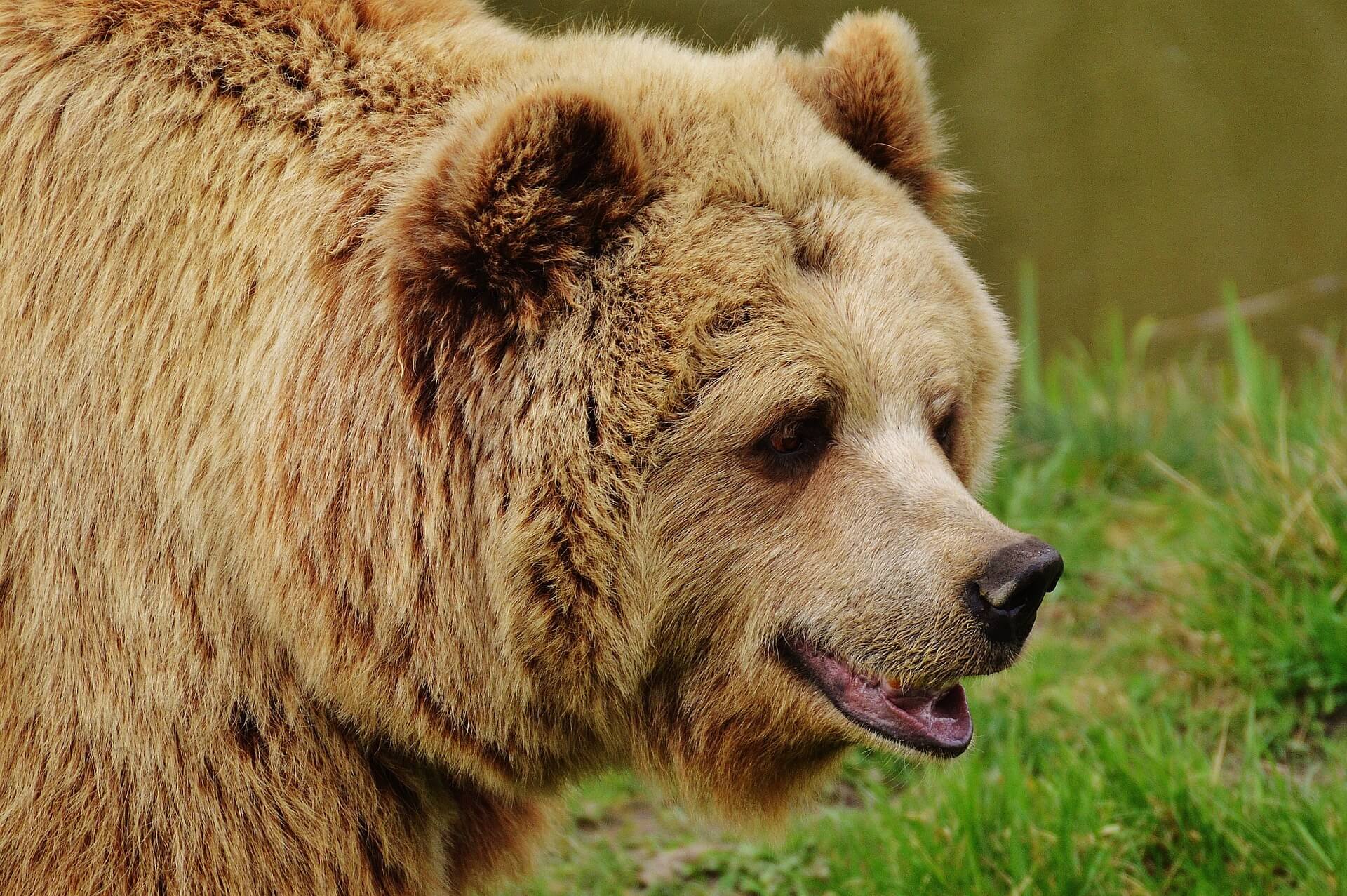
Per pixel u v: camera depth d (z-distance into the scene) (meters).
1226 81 23.17
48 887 6.15
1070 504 12.73
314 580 6.27
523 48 7.14
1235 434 12.45
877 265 6.64
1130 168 22.02
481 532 6.32
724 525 6.46
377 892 6.73
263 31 6.66
